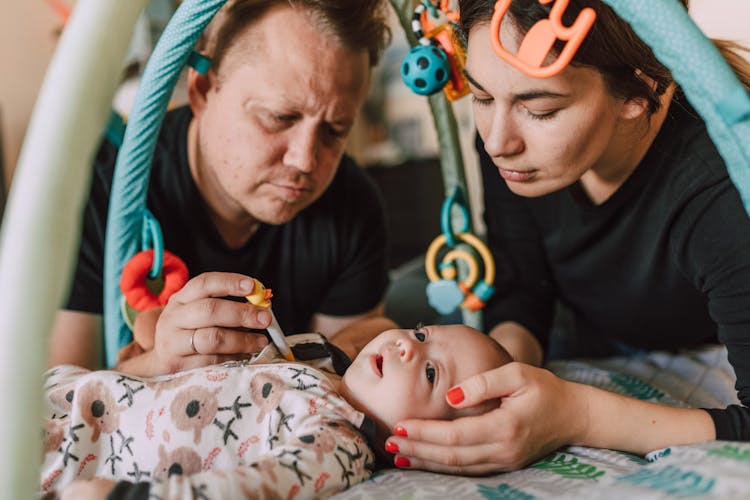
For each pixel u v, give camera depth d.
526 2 0.59
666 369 1.04
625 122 0.73
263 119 0.86
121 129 0.93
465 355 0.78
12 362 0.42
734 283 0.70
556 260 1.01
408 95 2.68
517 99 0.63
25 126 2.36
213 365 0.76
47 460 0.69
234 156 0.89
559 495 0.55
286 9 0.84
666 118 0.78
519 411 0.64
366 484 0.61
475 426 0.63
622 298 0.97
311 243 1.12
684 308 0.93
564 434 0.67
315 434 0.63
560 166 0.67
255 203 0.93
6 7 2.29
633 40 0.63
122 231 0.86
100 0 0.48
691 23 0.50
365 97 0.97
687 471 0.54
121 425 0.70
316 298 1.17
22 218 0.44
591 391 0.69
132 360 0.82
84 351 1.02
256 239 1.09
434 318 1.58
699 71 0.50
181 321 0.73
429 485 0.59
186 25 0.74
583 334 1.21
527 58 0.58
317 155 0.90
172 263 0.87
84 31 0.47
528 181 0.70
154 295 0.88
